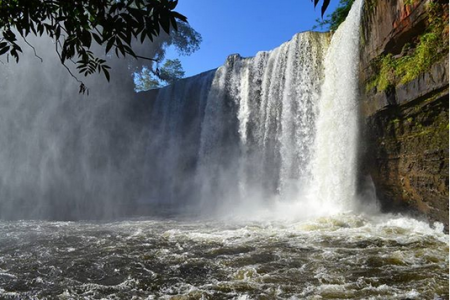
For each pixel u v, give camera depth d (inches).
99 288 253.1
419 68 362.3
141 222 569.0
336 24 735.1
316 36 670.5
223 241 381.7
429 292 216.7
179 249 355.6
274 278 256.8
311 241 358.0
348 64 526.3
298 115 664.4
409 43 401.4
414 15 369.4
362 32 490.0
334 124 560.7
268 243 360.5
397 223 410.3
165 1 98.5
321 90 629.9
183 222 557.0
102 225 543.8
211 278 265.0
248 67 816.9
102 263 313.1
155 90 1088.8
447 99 325.4
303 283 244.4
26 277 280.1
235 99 846.5
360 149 505.0
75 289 252.2
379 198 491.2
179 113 1015.0
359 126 503.2
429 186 366.3
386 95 415.5
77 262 318.0
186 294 235.1
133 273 283.3
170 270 287.7
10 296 240.7
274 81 741.3
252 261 300.5
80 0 113.3
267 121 742.5
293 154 665.6
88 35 114.3
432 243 320.8
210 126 888.9
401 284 232.5
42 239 429.1
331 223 430.6
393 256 288.7
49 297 238.4
